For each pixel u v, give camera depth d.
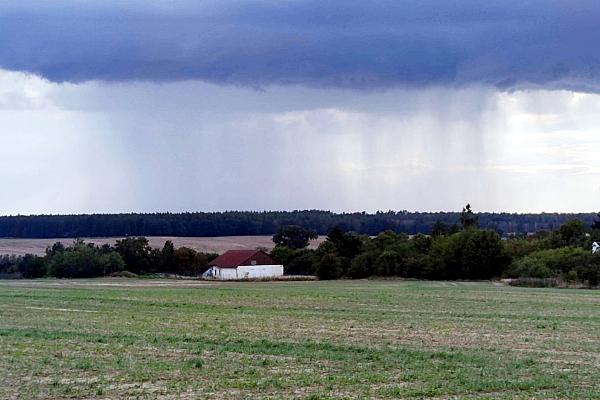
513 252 155.38
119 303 80.62
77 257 177.62
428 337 48.69
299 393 29.78
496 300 85.94
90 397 29.38
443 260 150.38
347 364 36.91
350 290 109.19
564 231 164.12
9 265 187.12
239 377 33.22
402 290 108.81
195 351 41.12
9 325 56.38
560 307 75.50
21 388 31.03
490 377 33.41
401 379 32.91
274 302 81.81
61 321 59.69
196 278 168.88
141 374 33.78
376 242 168.50
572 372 35.09
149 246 199.00
